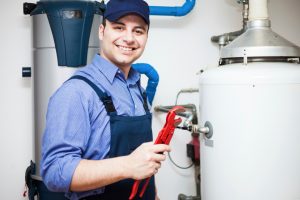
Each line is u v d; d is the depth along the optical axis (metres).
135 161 0.67
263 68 0.96
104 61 0.86
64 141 0.69
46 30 1.19
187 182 1.67
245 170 0.95
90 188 0.68
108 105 0.79
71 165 0.67
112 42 0.85
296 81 0.92
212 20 1.69
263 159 0.93
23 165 1.44
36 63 1.23
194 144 1.57
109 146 0.78
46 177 0.70
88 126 0.75
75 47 1.17
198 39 1.67
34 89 1.26
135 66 1.41
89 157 0.76
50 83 1.20
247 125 0.94
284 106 0.92
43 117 1.23
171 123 0.76
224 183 1.00
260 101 0.92
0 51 1.39
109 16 0.83
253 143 0.93
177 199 1.66
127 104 0.86
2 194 1.42
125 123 0.80
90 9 1.19
